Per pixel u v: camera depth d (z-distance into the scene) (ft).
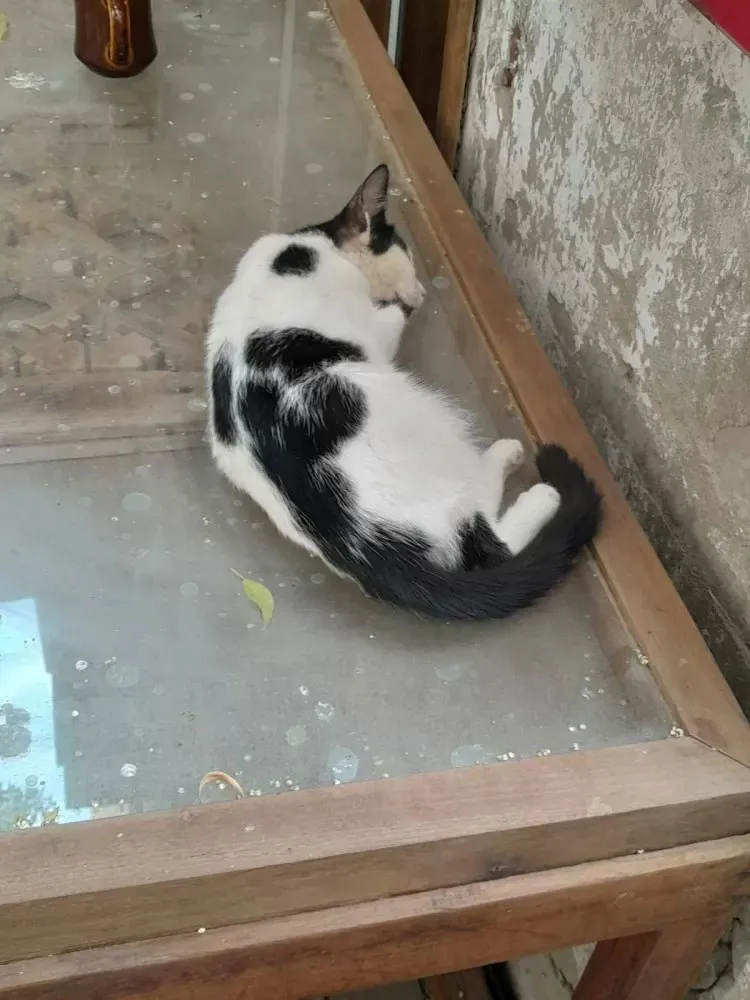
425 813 2.02
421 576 2.47
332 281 3.33
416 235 3.77
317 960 2.10
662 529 2.95
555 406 3.02
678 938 2.48
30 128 4.16
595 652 2.47
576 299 3.44
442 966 2.27
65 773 2.11
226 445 2.78
